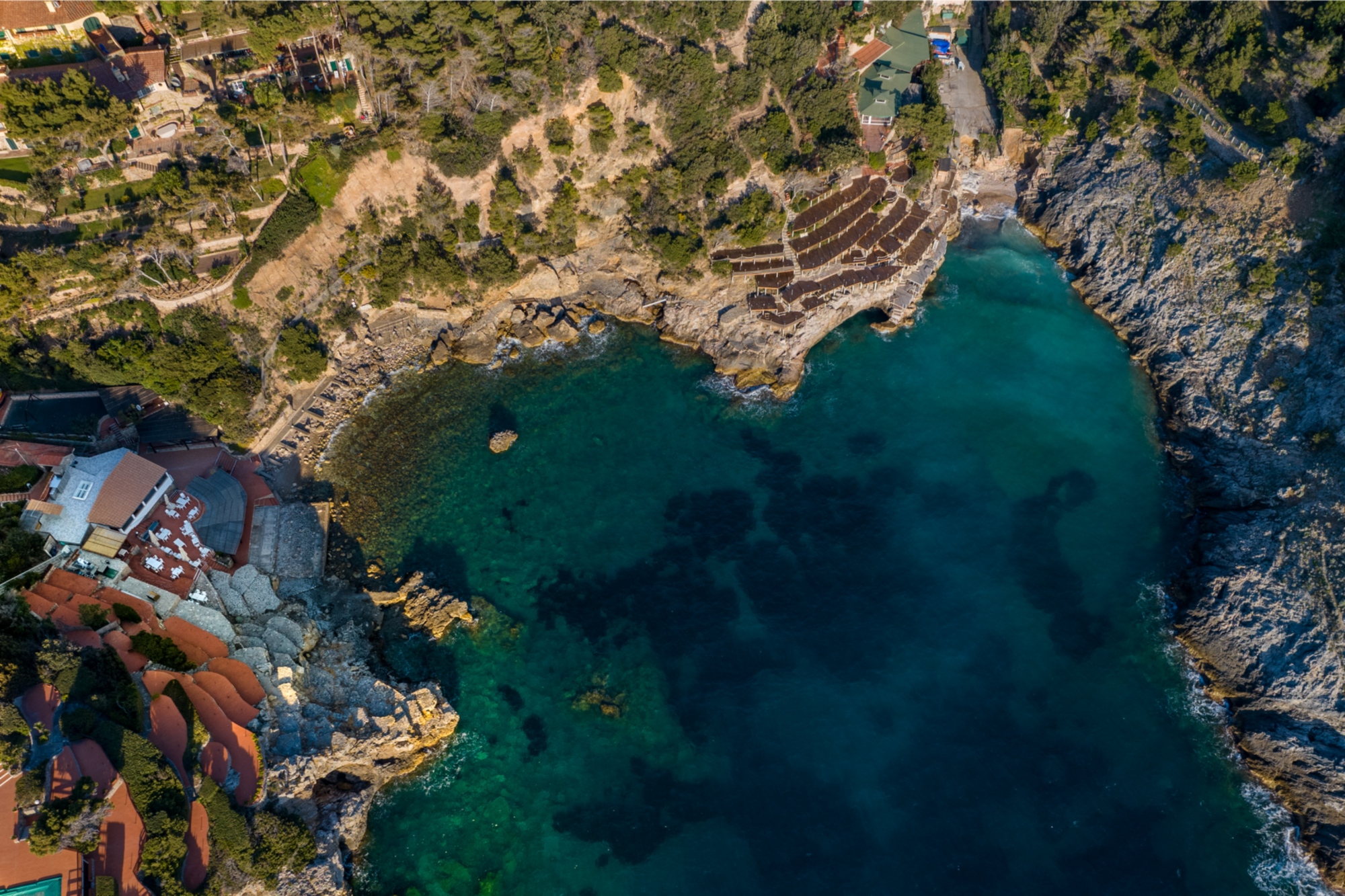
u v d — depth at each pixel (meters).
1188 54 112.38
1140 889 76.62
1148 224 110.00
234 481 95.81
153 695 75.62
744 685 88.06
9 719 67.94
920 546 96.31
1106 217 112.81
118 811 67.56
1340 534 86.25
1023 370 108.62
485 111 106.00
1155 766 82.88
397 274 107.25
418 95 105.81
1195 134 109.06
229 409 99.12
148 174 99.38
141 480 83.56
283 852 73.19
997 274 115.88
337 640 88.19
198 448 99.38
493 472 101.88
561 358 110.00
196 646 81.94
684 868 78.31
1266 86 109.12
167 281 97.56
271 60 105.00
